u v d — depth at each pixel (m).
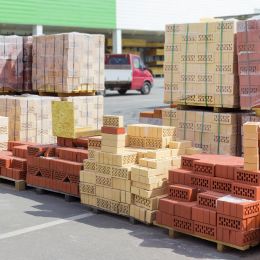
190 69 5.88
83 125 7.35
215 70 5.66
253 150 3.91
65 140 5.75
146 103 15.31
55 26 19.80
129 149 4.93
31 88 8.12
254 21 5.28
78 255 3.83
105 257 3.79
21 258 3.77
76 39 7.30
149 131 4.97
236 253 3.89
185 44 5.89
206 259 3.76
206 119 5.79
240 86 5.46
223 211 3.86
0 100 7.08
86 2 20.31
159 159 4.62
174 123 6.10
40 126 7.05
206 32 5.69
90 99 7.43
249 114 5.66
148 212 4.44
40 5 18.84
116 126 4.71
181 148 4.89
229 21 5.50
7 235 4.26
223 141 5.66
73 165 5.27
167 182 4.59
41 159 5.63
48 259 3.75
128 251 3.91
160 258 3.77
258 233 3.90
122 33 24.28
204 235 4.00
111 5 21.19
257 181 3.89
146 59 27.61
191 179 4.30
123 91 18.94
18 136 6.86
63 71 7.31
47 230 4.40
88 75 7.49
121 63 18.28
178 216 4.15
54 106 5.77
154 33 24.50
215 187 4.14
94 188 4.92
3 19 17.88
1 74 7.84
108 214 4.91
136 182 4.55
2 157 6.12
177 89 6.03
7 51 7.88
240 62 5.43
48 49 7.54
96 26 20.78
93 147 4.99
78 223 4.61
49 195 5.65
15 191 5.83
